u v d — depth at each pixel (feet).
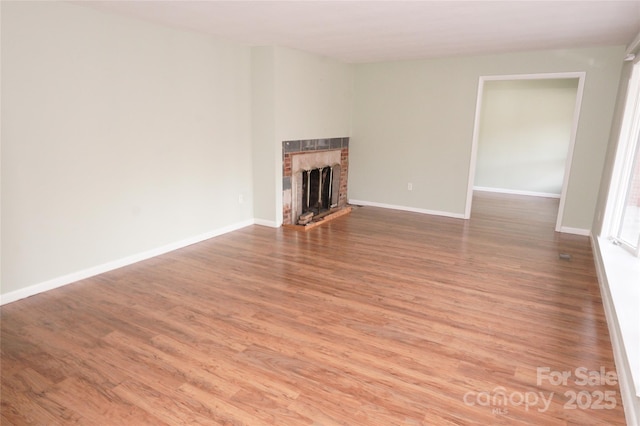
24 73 9.78
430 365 7.79
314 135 19.38
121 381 7.20
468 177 19.61
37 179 10.37
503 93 26.61
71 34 10.59
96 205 11.85
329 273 12.48
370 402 6.73
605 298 10.40
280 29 13.21
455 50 16.99
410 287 11.46
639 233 12.03
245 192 17.63
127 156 12.51
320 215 19.60
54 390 6.94
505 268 13.06
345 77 21.18
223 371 7.53
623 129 13.33
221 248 14.87
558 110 25.29
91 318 9.47
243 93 16.66
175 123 13.94
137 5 10.57
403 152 21.15
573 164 17.02
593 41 14.69
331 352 8.19
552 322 9.52
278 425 6.20
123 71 12.00
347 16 11.42
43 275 10.82
